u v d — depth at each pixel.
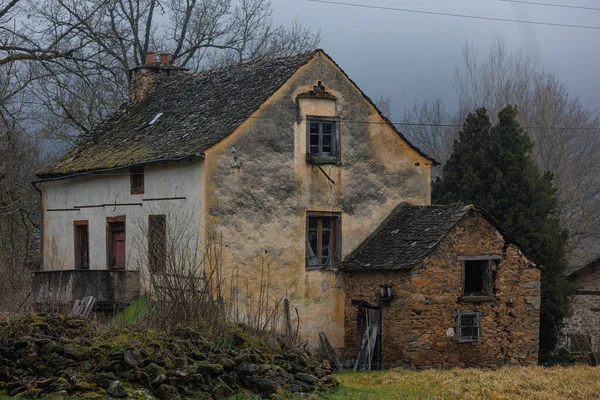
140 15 43.09
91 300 24.48
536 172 33.03
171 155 25.91
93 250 29.89
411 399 17.25
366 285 26.64
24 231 40.56
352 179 28.11
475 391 18.67
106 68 39.94
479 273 26.98
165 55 34.66
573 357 31.14
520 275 26.75
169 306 17.86
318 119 27.50
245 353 16.78
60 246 31.83
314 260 27.41
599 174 51.62
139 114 32.28
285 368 17.34
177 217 26.00
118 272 26.11
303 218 27.03
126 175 28.34
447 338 25.36
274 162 26.48
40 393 14.26
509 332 26.45
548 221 32.53
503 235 26.55
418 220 27.52
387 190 28.84
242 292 25.59
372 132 28.64
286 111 26.83
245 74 29.48
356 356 26.84
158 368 15.08
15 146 39.16
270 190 26.34
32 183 32.78
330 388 17.77
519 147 32.84
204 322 17.38
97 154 30.56
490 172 32.75
